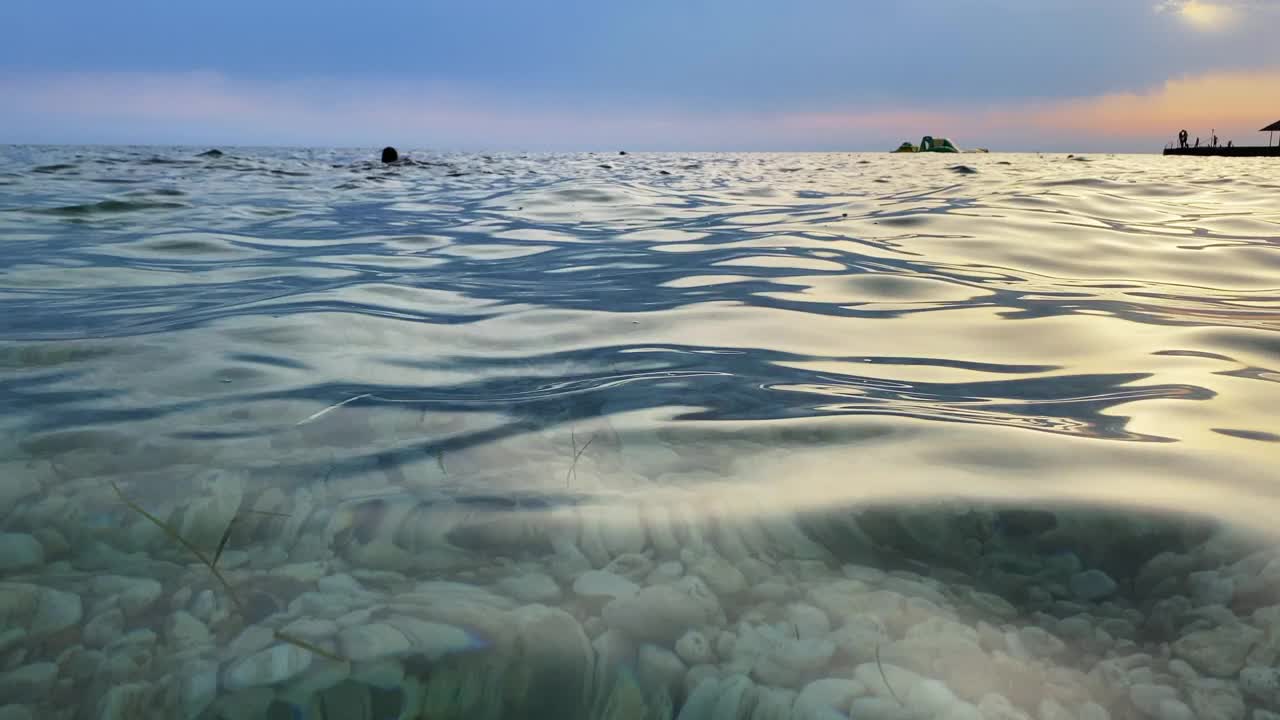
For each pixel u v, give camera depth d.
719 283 2.89
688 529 0.99
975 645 0.78
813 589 0.87
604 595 0.85
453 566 0.91
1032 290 2.70
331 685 0.72
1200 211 5.28
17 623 0.80
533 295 2.68
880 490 1.08
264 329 2.07
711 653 0.77
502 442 1.28
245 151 29.69
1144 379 1.63
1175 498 1.02
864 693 0.72
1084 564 0.90
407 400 1.51
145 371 1.67
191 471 1.15
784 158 29.41
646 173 13.34
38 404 1.43
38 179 8.74
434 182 9.96
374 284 2.85
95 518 1.00
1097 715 0.70
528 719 0.69
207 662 0.74
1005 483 1.09
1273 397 1.48
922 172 13.96
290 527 0.99
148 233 4.39
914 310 2.39
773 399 1.51
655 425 1.36
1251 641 0.78
